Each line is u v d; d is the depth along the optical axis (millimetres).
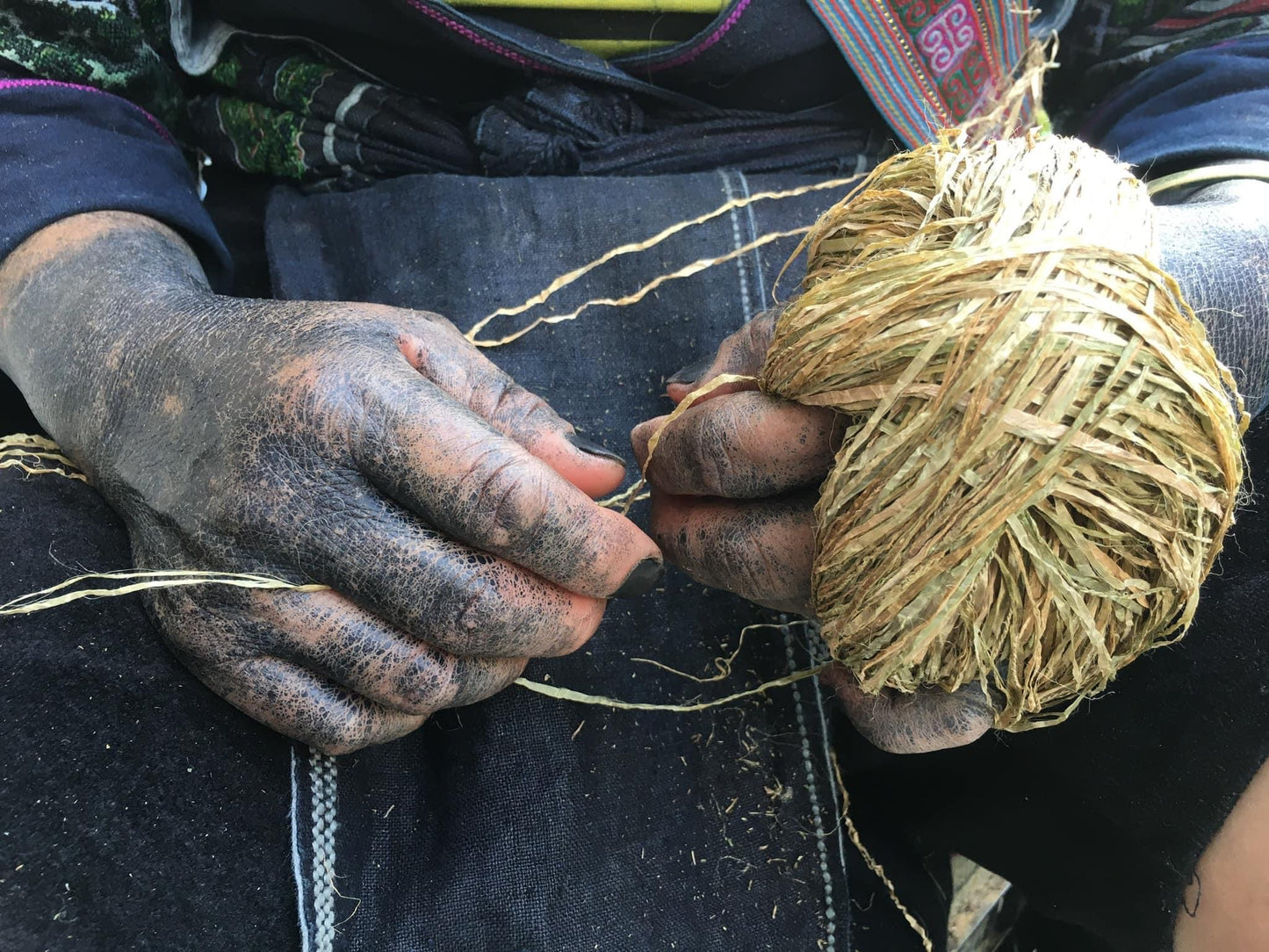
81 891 209
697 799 306
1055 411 208
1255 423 282
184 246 295
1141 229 219
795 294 351
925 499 216
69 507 241
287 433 214
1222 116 306
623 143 362
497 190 343
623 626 314
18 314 266
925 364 214
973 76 355
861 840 337
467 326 335
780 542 246
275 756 249
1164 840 281
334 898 251
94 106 288
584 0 334
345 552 214
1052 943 360
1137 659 282
